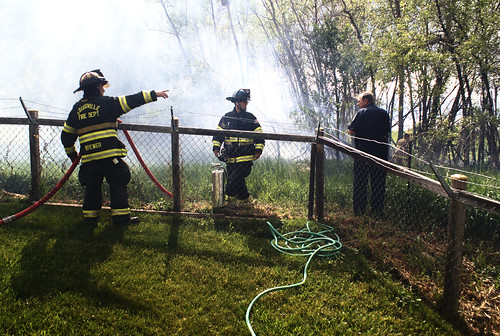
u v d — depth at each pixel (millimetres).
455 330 2451
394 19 7188
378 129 4422
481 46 6176
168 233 3715
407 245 3641
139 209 4391
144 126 4285
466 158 8047
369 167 4332
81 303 2436
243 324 2334
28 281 2629
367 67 7500
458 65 6910
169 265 3047
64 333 2143
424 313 2590
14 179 5191
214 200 4410
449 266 2549
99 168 3672
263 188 5332
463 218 2480
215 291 2725
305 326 2340
